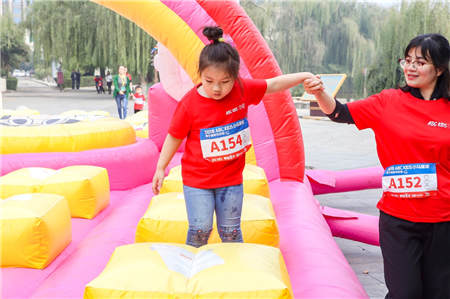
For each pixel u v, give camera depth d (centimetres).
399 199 228
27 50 3922
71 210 372
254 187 371
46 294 239
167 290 183
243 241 275
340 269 270
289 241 312
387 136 232
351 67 3089
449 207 221
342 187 570
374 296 337
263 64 452
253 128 480
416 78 226
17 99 2412
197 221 241
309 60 3103
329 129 1470
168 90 559
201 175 242
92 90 3450
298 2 3059
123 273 192
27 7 3016
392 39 2500
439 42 220
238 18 451
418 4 2341
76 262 280
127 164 482
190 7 450
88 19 2711
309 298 231
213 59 215
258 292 181
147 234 286
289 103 474
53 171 406
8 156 438
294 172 477
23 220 265
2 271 264
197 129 239
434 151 220
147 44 2427
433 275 230
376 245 427
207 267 199
